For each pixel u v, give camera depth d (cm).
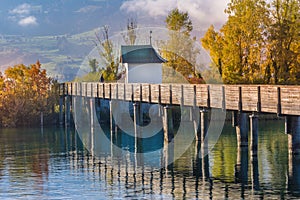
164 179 3850
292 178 3672
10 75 8162
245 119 4591
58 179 3934
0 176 4066
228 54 7419
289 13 7338
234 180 3709
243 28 7306
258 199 3262
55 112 7812
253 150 4306
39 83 8162
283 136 5394
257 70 7344
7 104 7569
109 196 3466
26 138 6209
